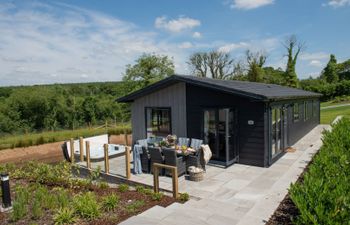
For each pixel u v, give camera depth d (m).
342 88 41.03
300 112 13.82
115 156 11.76
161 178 8.05
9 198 5.79
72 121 32.31
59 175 7.42
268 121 8.83
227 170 8.59
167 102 11.03
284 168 8.62
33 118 30.73
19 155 15.30
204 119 10.05
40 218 5.14
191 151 8.43
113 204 5.51
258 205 5.68
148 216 5.07
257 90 9.74
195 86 10.15
